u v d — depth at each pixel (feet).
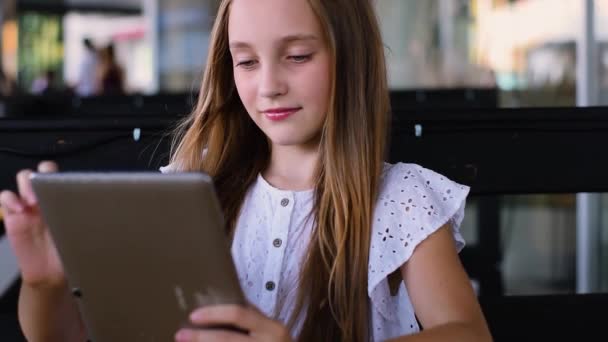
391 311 3.70
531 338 5.05
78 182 2.71
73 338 3.38
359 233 3.63
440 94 11.48
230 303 2.70
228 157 4.17
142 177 2.64
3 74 23.82
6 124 5.20
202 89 4.25
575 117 5.10
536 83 15.57
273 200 3.90
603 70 11.97
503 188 5.17
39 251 3.15
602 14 11.94
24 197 3.08
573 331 5.11
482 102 11.48
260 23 3.55
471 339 3.18
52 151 5.24
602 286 11.42
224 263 2.66
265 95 3.59
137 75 32.50
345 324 3.58
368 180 3.70
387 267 3.58
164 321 2.83
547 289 12.05
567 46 13.60
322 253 3.66
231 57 4.16
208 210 2.61
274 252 3.79
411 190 3.72
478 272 10.85
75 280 2.91
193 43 24.70
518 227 14.25
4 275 7.79
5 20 28.60
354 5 3.78
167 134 5.16
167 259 2.71
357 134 3.73
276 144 3.94
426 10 22.33
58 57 30.25
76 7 30.66
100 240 2.77
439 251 3.58
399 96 11.39
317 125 3.68
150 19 24.77
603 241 11.44
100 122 5.23
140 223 2.69
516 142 5.15
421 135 5.13
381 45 3.90
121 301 2.87
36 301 3.26
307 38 3.57
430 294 3.49
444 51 21.94
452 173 5.16
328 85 3.66
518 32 16.75
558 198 13.84
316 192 3.82
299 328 3.64
